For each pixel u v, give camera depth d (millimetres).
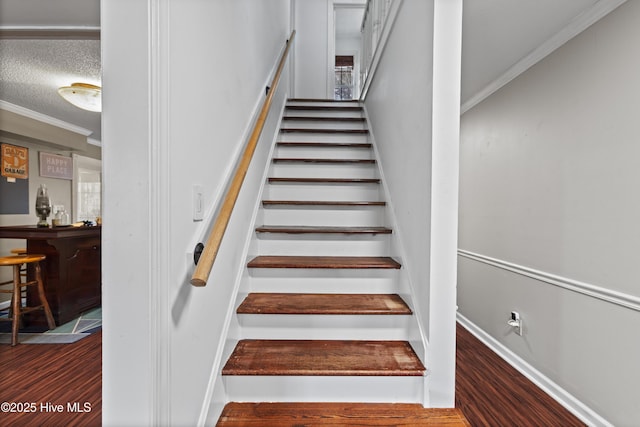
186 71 1004
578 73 1852
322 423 1244
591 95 1765
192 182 1048
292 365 1356
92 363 2350
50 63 2787
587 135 1791
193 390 1054
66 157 4996
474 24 1880
